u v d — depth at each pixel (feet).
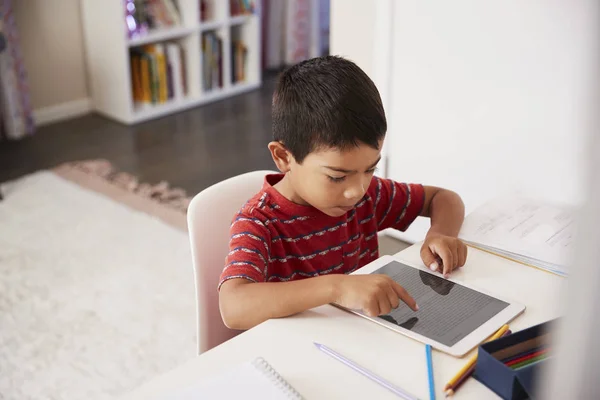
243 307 3.01
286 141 3.32
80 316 6.90
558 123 6.63
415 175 8.00
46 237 8.42
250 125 12.37
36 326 6.73
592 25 1.10
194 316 6.90
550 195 6.95
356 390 2.51
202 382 2.48
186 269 7.75
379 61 7.75
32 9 11.82
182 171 10.42
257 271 3.27
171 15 12.84
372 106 3.20
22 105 11.41
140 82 12.76
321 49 15.96
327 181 3.24
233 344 2.78
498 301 3.08
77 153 11.10
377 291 2.90
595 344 1.31
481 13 6.78
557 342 1.38
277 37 15.51
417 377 2.59
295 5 15.30
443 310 3.01
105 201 9.39
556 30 6.32
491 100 7.04
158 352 6.37
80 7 12.39
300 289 2.99
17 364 6.21
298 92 3.23
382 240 7.94
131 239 8.39
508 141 7.08
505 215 3.92
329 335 2.84
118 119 12.62
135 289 7.36
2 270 7.68
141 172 10.39
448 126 7.50
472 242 3.63
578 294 1.30
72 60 12.60
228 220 3.93
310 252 3.71
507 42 6.71
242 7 13.93
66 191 9.69
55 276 7.59
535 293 3.18
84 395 5.83
